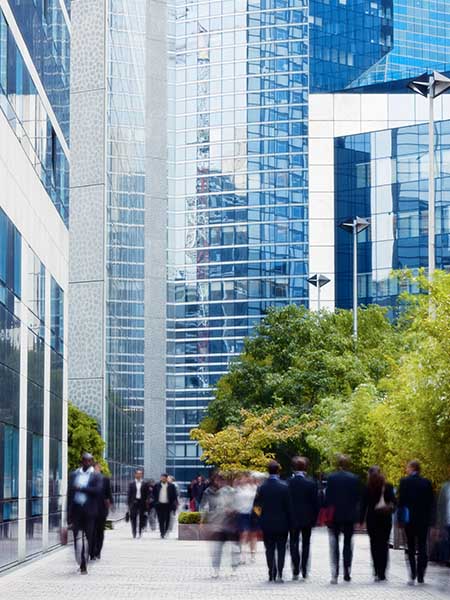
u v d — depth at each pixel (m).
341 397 58.09
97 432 60.22
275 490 23.59
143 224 82.69
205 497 29.84
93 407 64.12
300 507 23.84
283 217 131.50
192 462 129.50
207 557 33.56
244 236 132.38
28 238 30.73
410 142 123.94
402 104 129.00
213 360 131.38
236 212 133.12
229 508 25.66
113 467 66.94
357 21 156.12
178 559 32.56
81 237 65.81
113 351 68.31
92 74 66.56
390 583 23.27
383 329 72.81
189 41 138.00
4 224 26.75
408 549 22.77
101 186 65.81
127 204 75.44
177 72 138.25
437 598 19.83
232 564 27.48
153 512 54.31
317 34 154.00
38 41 32.75
